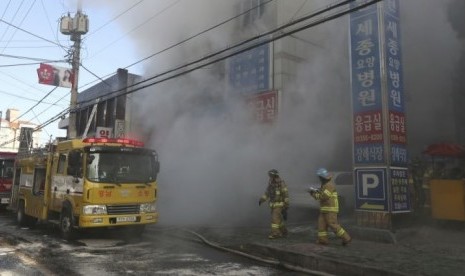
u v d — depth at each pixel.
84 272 5.79
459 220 7.87
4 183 15.11
